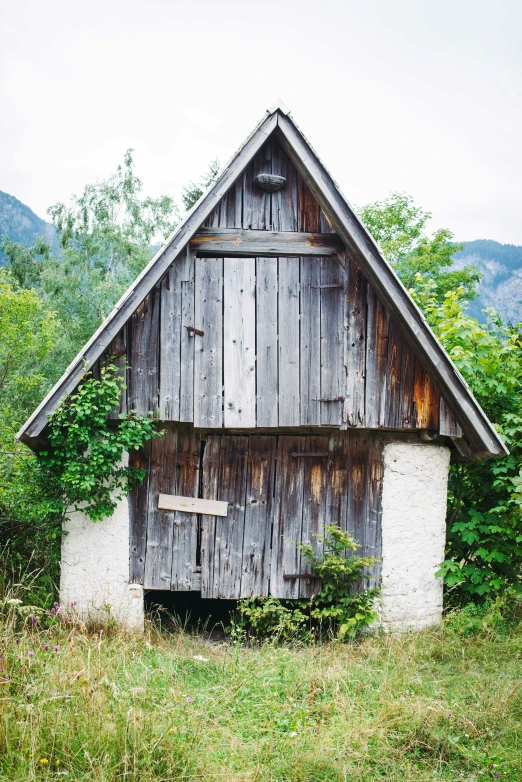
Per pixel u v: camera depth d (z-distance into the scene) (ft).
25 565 24.57
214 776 12.89
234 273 22.66
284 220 22.90
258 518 23.43
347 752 14.20
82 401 20.75
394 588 23.62
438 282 78.23
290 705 16.35
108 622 21.90
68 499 22.12
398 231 85.10
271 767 13.69
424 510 23.89
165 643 21.75
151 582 22.77
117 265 85.66
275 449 23.57
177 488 23.06
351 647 21.22
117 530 22.54
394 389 23.02
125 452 22.43
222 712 15.93
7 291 31.81
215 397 22.33
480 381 25.63
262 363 22.59
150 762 12.81
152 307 22.16
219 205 22.63
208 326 22.44
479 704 16.39
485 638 21.53
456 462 26.53
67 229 86.33
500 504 24.41
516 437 25.31
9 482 26.94
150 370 22.09
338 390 22.82
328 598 22.82
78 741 13.08
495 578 24.43
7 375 36.27
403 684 17.81
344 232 22.20
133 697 14.78
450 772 14.17
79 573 22.39
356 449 23.81
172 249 21.36
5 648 15.99
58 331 71.77
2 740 12.80
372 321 23.02
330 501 23.70
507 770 14.05
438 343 22.06
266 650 20.21
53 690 14.42
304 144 21.93
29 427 20.48
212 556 23.13
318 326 22.86
